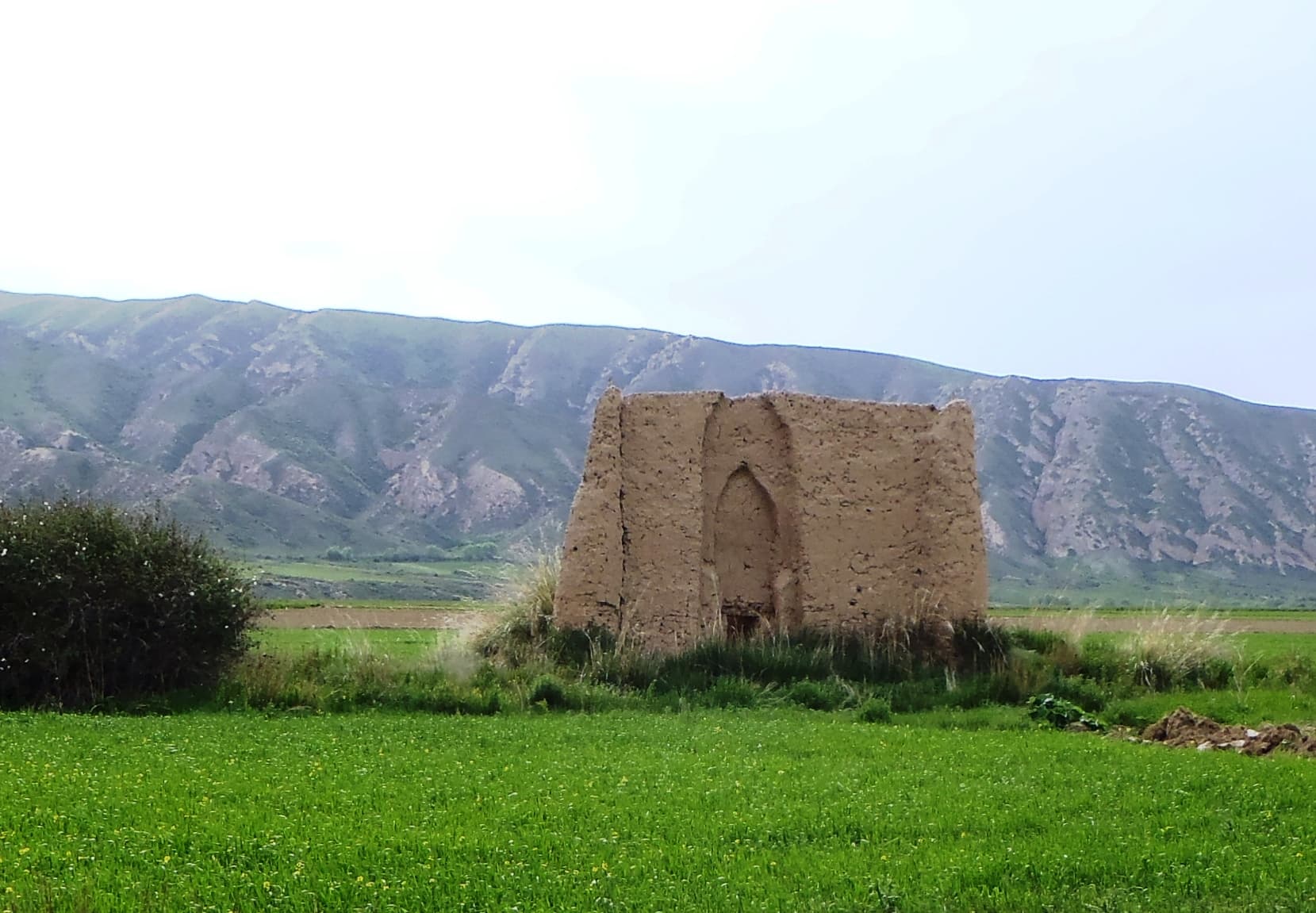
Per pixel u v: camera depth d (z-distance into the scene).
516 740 12.89
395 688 16.44
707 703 16.84
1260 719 15.91
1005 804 9.57
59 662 15.64
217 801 9.16
